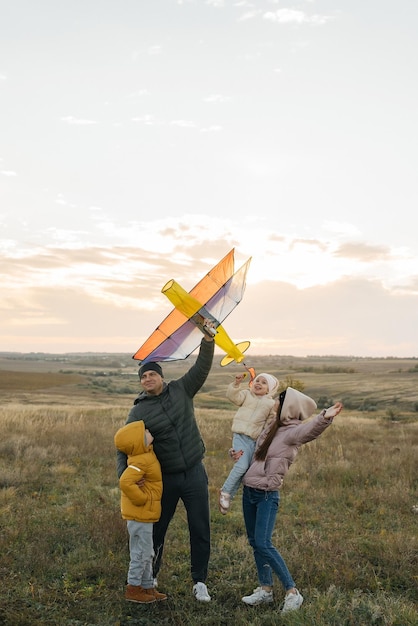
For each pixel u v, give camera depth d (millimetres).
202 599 4477
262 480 4438
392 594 4703
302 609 4105
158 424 4418
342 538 6281
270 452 4465
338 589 4566
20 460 10383
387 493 8555
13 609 4195
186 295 4121
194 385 4535
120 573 5000
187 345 4383
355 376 124562
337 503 8102
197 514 4559
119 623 4027
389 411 37969
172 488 4512
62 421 17500
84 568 5105
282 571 4328
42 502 7570
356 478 9703
